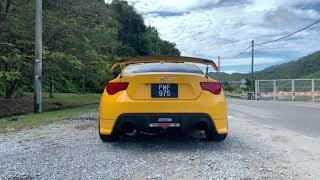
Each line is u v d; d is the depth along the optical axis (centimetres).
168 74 675
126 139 798
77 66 2389
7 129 1002
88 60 2584
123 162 608
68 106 2603
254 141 796
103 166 584
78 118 1261
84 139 805
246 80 5691
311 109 1802
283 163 604
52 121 1179
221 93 698
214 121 680
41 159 626
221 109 686
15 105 2484
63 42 2386
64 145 738
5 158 636
